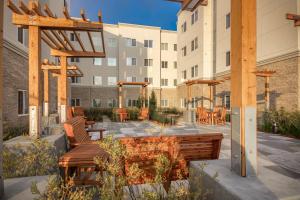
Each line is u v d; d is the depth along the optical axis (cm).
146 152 301
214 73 1802
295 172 290
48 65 939
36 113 464
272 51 1151
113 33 2689
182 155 321
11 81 828
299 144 673
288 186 212
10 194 218
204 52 1852
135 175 230
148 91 2805
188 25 2173
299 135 801
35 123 461
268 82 1105
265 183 220
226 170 259
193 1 381
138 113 1619
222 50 1677
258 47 1255
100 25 538
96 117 1583
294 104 1007
